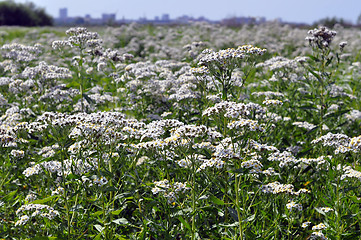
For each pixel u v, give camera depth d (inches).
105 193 203.9
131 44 825.5
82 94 320.5
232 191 193.3
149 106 358.3
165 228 178.7
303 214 226.4
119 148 215.8
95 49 394.3
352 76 498.9
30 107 352.5
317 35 295.4
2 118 293.6
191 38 964.0
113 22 1178.6
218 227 183.6
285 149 271.4
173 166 223.5
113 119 201.0
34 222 217.2
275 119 279.9
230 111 184.4
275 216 190.1
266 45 773.3
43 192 212.8
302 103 371.9
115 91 382.6
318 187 237.3
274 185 192.1
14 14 2573.8
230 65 226.8
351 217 182.1
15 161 229.3
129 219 223.3
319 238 187.8
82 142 199.9
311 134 297.3
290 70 379.2
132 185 212.2
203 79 259.4
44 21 2741.1
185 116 309.7
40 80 366.6
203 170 186.5
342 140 209.2
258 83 453.1
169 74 396.2
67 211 179.8
